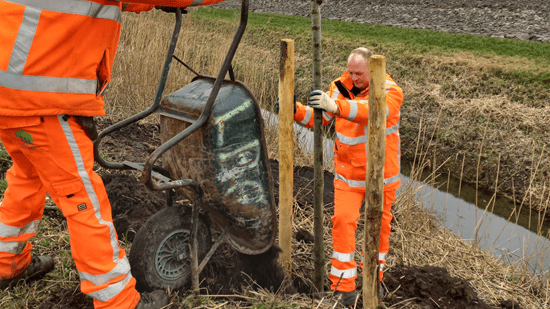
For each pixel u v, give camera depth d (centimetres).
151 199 351
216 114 212
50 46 170
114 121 540
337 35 1088
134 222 322
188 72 654
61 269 254
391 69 826
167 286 236
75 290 232
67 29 171
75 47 176
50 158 184
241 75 768
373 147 203
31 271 240
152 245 225
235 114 218
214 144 216
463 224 467
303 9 1630
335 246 260
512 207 508
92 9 175
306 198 427
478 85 722
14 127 177
